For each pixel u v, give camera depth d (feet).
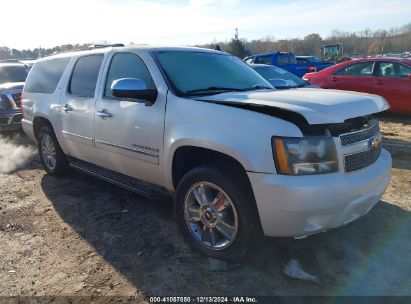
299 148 9.25
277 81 15.75
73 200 15.87
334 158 9.57
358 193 9.76
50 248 12.05
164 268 10.68
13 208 15.28
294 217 9.32
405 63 31.42
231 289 9.72
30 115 19.33
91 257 11.42
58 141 17.60
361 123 10.90
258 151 9.52
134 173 13.52
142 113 12.36
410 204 14.44
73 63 16.65
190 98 11.50
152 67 12.59
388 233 12.16
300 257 10.89
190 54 13.83
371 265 10.48
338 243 11.59
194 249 11.44
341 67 34.78
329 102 10.11
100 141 14.34
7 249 12.08
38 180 18.69
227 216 10.62
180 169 11.91
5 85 28.07
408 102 31.04
